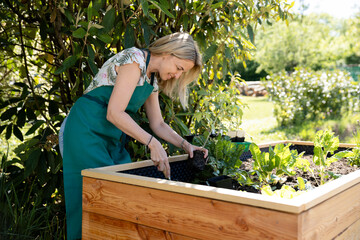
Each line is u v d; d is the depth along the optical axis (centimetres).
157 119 199
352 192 140
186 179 198
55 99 271
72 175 173
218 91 245
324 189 122
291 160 180
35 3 236
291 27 1817
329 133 197
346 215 136
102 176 150
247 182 176
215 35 251
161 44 173
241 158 237
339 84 804
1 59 290
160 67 173
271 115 972
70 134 173
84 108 174
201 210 124
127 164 169
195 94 267
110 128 179
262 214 111
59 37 217
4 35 284
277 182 182
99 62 230
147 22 209
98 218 153
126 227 144
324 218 120
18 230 204
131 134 161
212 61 255
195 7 224
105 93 174
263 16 260
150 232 137
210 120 219
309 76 814
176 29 249
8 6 238
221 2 213
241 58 286
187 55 170
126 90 160
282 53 1827
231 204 117
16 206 218
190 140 230
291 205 105
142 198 138
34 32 269
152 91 191
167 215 132
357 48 1919
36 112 266
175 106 257
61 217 244
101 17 223
